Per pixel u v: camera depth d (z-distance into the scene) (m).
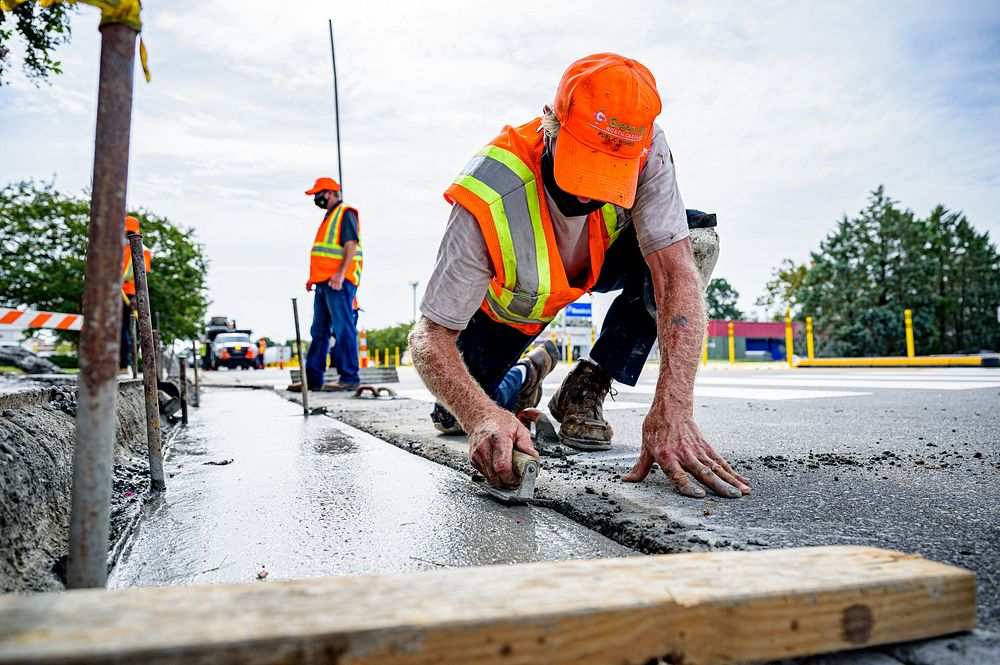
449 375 1.95
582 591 0.80
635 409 4.44
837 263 27.38
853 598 0.88
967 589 0.96
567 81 1.83
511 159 2.01
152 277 16.55
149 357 2.06
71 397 2.42
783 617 0.84
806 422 3.51
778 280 39.41
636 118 1.77
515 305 2.24
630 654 0.76
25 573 1.32
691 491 1.82
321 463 2.53
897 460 2.36
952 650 0.91
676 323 1.98
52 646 0.59
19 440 1.65
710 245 2.42
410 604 0.73
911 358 13.08
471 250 1.97
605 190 1.79
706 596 0.81
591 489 1.90
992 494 1.83
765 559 0.97
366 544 1.52
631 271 2.50
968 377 7.91
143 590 0.75
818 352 28.36
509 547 1.49
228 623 0.66
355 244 6.38
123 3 0.82
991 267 30.11
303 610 0.70
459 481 2.19
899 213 27.20
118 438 2.72
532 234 2.01
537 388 3.14
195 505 1.89
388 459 2.61
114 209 0.83
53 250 16.16
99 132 0.82
